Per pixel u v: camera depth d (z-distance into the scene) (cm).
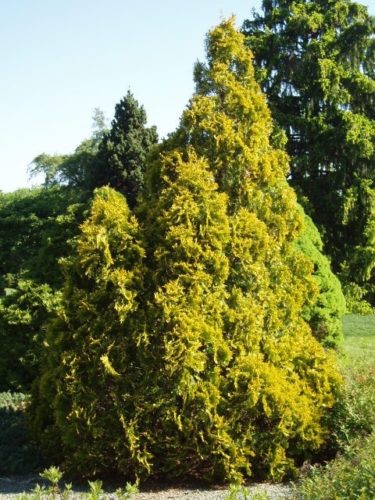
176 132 692
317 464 601
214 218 623
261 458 606
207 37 725
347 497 438
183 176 630
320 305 1281
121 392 590
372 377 778
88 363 598
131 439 572
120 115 2295
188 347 578
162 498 558
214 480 602
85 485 603
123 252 619
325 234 2606
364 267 2516
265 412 595
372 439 570
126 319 598
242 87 691
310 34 2719
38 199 2603
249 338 617
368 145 2438
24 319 982
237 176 665
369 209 2491
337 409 664
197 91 711
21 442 720
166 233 611
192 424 580
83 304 603
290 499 505
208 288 609
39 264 1082
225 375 606
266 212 679
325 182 2570
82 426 593
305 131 2567
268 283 651
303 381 652
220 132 666
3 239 2439
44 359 705
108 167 2227
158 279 609
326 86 2542
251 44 2683
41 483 609
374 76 2720
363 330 2052
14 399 885
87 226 629
